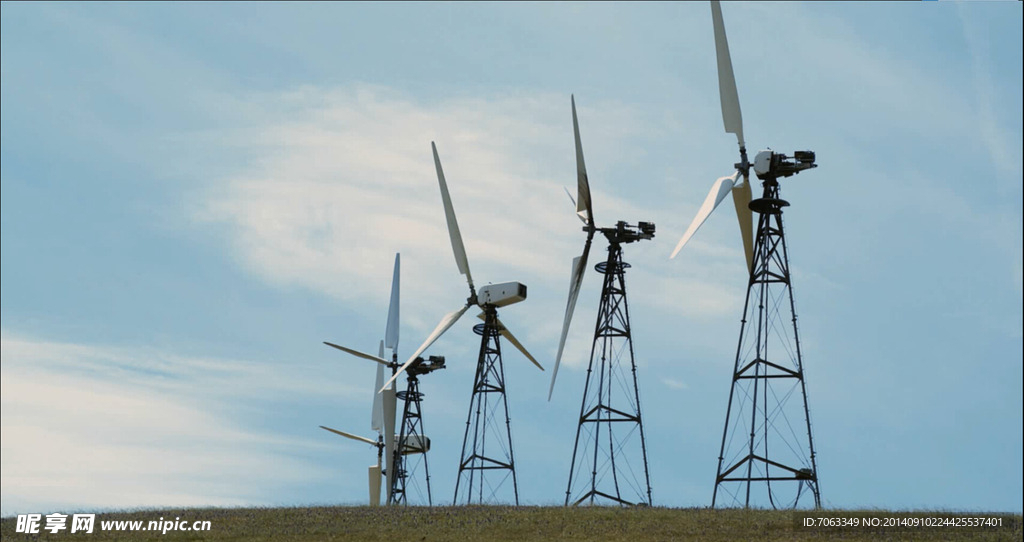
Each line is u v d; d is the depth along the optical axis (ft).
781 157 196.85
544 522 177.17
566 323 227.61
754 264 196.44
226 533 175.11
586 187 225.97
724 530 168.45
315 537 171.22
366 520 184.34
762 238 196.95
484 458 249.34
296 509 205.16
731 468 191.72
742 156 204.03
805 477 187.42
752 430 190.19
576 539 165.27
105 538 174.50
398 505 213.05
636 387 221.05
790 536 164.66
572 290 228.43
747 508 188.75
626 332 223.30
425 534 170.71
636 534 167.22
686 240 176.35
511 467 249.14
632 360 222.07
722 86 204.85
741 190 205.67
